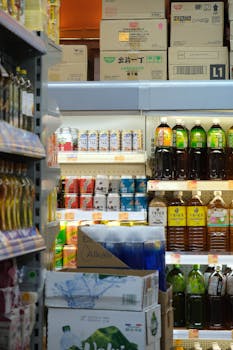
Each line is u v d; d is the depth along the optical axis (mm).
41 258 2586
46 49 2658
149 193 4691
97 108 4227
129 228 2850
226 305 4422
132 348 2256
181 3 4648
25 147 2311
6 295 2203
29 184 2525
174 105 4227
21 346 2268
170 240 4414
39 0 2693
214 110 4277
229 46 4656
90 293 2299
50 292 2328
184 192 4781
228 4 4629
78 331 2299
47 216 2773
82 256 2738
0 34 2453
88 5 5402
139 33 4535
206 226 4445
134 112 4277
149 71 4512
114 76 4520
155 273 2471
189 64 4523
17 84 2445
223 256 4086
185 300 4504
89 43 5395
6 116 2301
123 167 4805
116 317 2277
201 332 4137
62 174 4848
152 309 2365
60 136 4461
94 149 4465
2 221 2225
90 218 4348
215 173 4461
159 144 4461
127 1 4559
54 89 4242
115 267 2707
